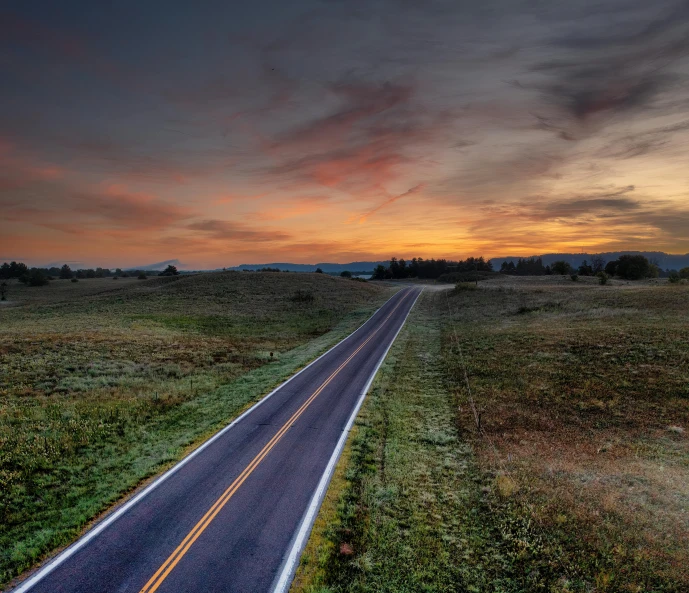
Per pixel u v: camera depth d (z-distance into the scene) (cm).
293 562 1155
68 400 2325
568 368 2867
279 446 1905
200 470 1669
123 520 1329
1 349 3164
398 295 9288
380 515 1381
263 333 5259
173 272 16200
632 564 1077
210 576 1094
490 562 1161
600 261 14750
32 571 1097
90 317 5906
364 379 3061
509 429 2097
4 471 1552
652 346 2983
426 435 2081
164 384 2797
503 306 6234
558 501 1393
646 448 1756
